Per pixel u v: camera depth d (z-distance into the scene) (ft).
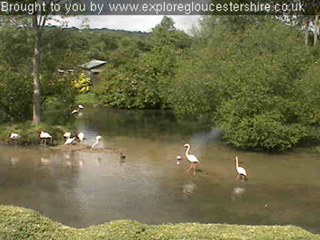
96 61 158.92
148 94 115.55
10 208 24.94
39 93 68.49
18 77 70.95
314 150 63.26
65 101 73.97
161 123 91.20
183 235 22.94
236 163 52.80
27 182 45.14
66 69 73.26
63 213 36.17
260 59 65.72
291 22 123.24
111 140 70.18
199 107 69.21
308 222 35.24
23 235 22.26
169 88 86.69
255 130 59.31
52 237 22.40
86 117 99.35
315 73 63.57
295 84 63.52
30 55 70.23
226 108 62.28
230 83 64.13
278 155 60.03
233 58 70.69
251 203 39.70
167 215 36.06
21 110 72.90
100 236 22.26
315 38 116.67
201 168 52.42
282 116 60.54
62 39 70.33
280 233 23.88
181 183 45.78
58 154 58.44
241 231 24.22
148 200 39.91
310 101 61.72
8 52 68.49
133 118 99.09
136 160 56.03
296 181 47.29
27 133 64.13
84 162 54.29
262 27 81.10
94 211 36.76
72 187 43.52
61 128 70.18
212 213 36.81
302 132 62.08
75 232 23.29
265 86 61.72
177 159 56.95
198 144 67.92
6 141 63.67
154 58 118.01
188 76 71.67
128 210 37.11
